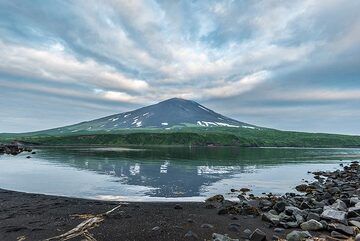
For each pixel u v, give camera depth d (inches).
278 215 855.1
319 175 2065.7
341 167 2659.9
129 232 677.9
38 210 906.7
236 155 4047.7
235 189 1441.9
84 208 938.1
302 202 1010.1
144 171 2069.4
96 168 2230.6
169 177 1795.0
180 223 762.2
